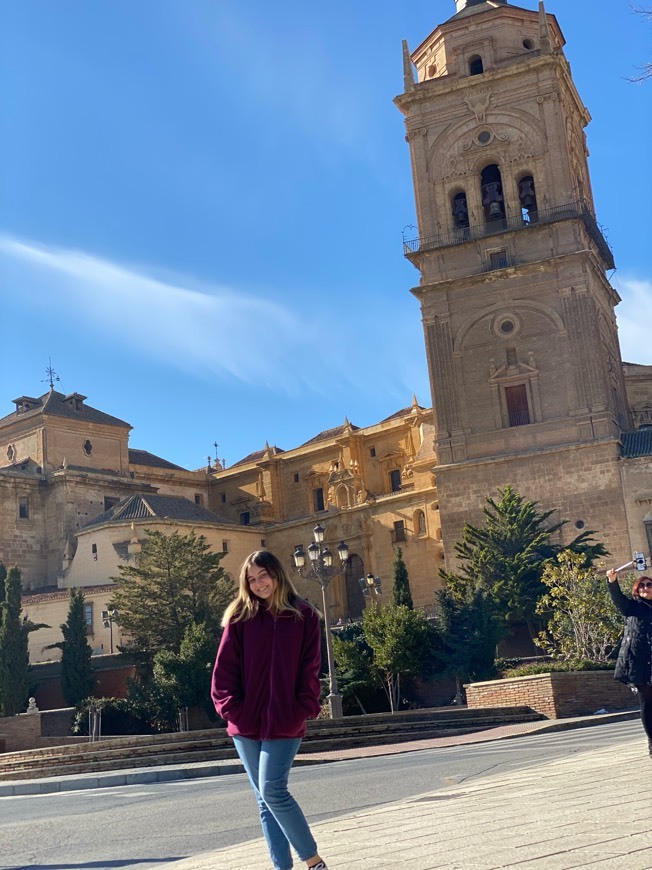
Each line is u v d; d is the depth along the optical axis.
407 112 79.06
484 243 74.69
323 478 101.62
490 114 76.12
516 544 62.88
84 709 59.41
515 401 72.62
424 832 8.66
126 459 104.06
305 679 6.83
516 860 6.68
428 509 86.06
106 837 12.03
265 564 6.95
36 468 97.94
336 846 8.41
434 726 35.59
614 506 67.94
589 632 49.44
